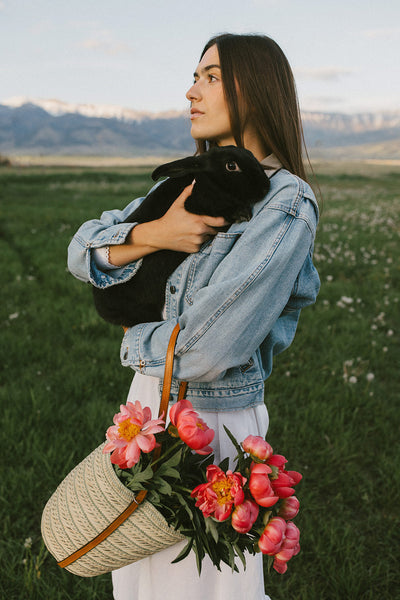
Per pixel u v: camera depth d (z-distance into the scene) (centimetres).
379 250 983
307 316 598
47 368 462
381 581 260
